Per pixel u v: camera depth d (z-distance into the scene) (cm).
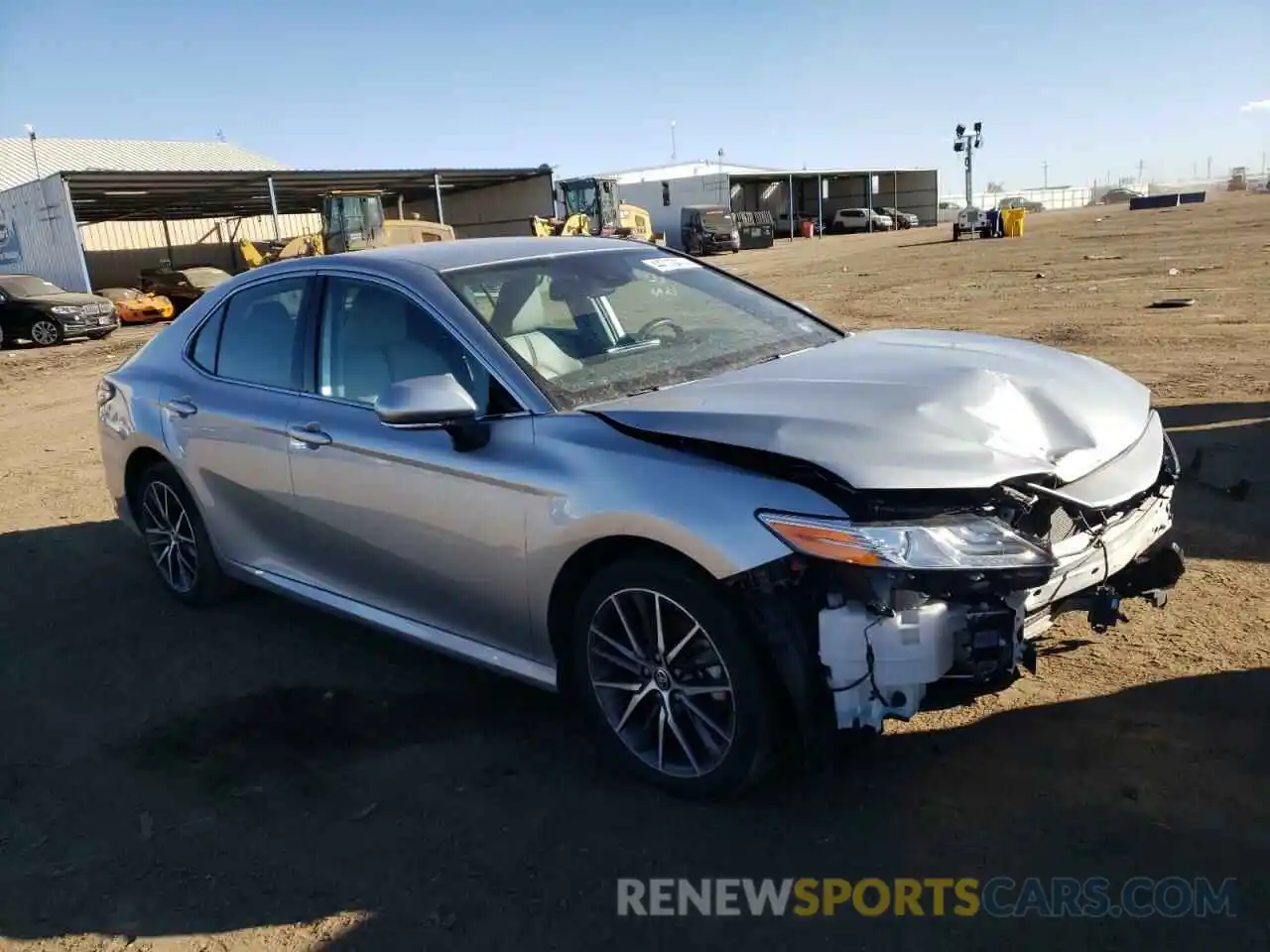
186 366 458
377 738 353
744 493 265
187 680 409
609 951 246
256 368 419
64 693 405
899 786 299
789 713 276
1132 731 315
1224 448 591
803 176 6806
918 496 256
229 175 3456
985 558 250
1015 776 299
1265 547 447
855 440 267
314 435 375
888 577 251
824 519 253
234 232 4994
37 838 309
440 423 305
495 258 384
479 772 327
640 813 299
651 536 276
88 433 985
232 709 382
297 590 412
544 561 305
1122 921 242
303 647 435
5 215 3203
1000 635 255
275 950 254
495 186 4744
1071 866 262
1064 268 1972
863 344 379
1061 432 302
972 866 265
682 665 291
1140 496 305
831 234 6706
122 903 276
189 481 448
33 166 4978
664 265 423
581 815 300
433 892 271
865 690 255
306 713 374
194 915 269
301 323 400
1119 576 313
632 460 287
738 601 269
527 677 330
